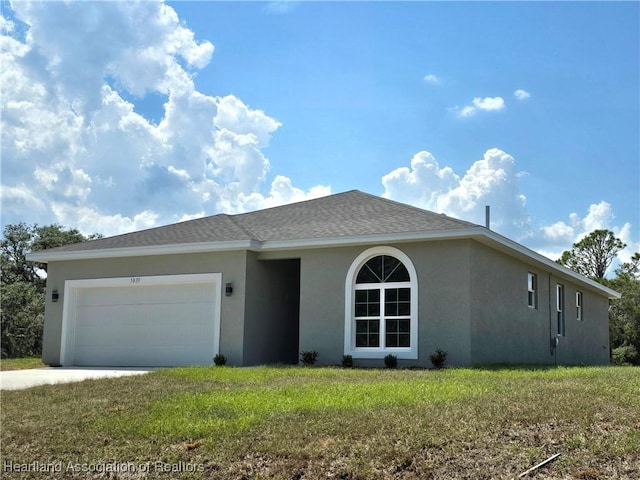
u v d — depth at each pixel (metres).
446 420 7.74
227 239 19.02
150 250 19.77
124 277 20.42
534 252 20.25
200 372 14.33
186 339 19.47
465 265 16.69
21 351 37.28
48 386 12.93
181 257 19.69
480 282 17.31
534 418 7.57
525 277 21.12
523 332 20.52
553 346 23.39
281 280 20.47
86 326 21.02
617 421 7.35
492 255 18.36
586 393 9.20
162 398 10.44
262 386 11.49
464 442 6.96
